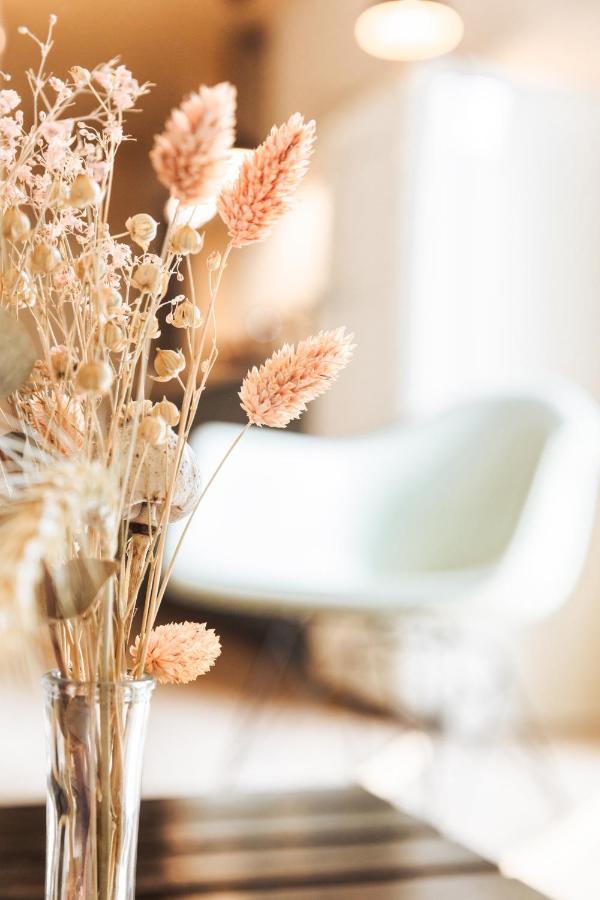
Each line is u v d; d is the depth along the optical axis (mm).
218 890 934
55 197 552
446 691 3258
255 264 4047
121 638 578
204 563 2381
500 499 2564
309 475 2770
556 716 3281
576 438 2418
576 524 2348
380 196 3611
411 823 1183
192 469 590
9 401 576
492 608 2232
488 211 3406
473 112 3385
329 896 931
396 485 2797
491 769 2818
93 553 539
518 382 3383
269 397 576
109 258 642
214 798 1269
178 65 3594
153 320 567
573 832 2283
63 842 573
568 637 3307
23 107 1966
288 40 3844
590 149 3457
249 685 3617
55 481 433
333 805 1251
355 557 2744
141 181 3033
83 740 567
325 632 3662
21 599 389
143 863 1002
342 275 3787
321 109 3863
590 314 3445
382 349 3551
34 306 579
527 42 3295
